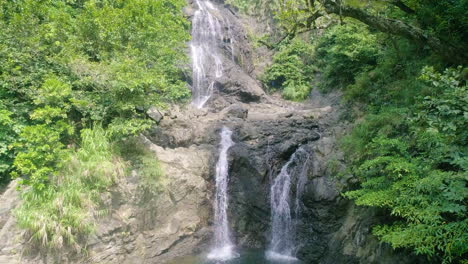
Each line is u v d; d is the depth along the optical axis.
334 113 13.38
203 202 10.57
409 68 10.37
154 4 11.66
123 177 9.02
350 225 8.56
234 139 12.26
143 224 9.20
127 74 8.86
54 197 7.79
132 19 10.80
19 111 9.03
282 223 10.48
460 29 8.88
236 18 23.92
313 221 9.80
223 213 10.97
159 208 9.55
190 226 9.99
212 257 9.74
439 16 8.93
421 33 8.10
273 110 16.59
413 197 5.57
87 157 8.63
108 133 9.48
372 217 7.86
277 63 20.59
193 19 20.30
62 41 9.98
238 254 10.02
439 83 5.55
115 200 8.77
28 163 7.43
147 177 9.32
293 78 19.50
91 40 10.34
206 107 17.00
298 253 9.72
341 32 14.83
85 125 9.78
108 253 8.41
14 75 9.02
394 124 8.62
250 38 23.08
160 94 11.40
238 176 11.17
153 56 10.70
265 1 23.94
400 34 8.24
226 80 18.19
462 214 4.80
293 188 10.52
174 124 12.38
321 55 19.70
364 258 7.37
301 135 12.09
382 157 6.86
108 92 9.59
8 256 7.24
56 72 9.62
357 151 9.48
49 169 7.59
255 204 10.65
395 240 5.26
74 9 12.47
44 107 8.53
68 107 8.87
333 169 9.82
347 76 15.89
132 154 9.81
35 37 9.25
